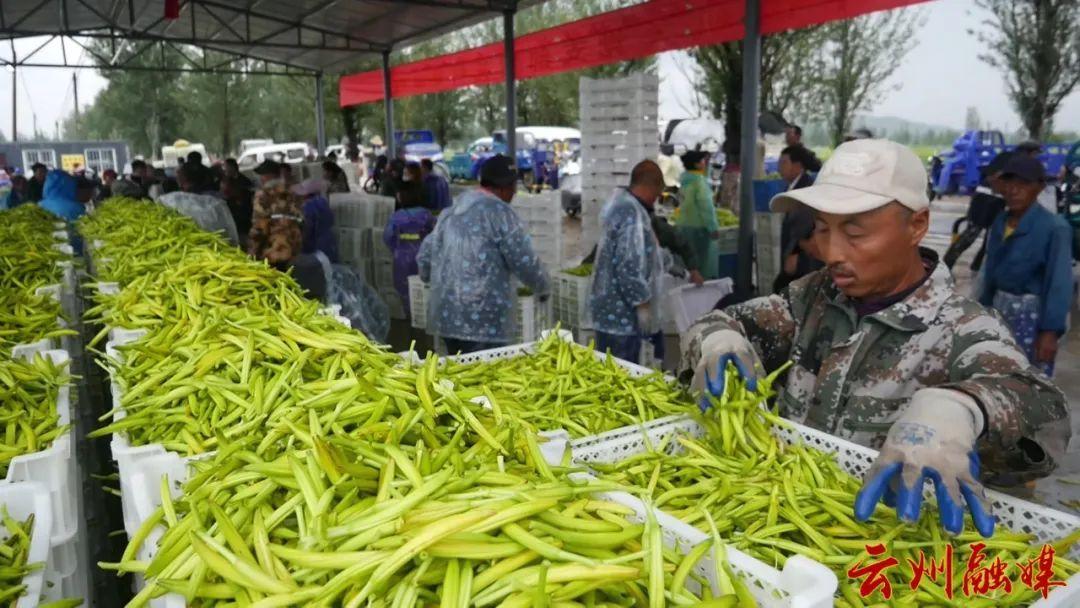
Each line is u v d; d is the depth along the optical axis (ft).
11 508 6.07
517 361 10.27
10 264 16.02
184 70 64.13
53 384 9.06
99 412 17.16
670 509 6.26
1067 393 19.74
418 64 54.65
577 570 4.08
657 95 25.80
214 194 29.25
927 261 6.95
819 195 6.18
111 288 14.07
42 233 22.54
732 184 44.34
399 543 4.25
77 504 7.70
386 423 6.14
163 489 5.40
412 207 25.77
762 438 7.00
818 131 74.08
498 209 15.15
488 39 118.32
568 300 21.38
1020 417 5.29
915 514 4.57
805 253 18.56
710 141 66.69
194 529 4.68
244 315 10.16
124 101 144.97
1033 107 54.95
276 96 137.39
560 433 7.06
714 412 7.12
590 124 26.45
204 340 9.01
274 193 16.19
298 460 5.30
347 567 4.17
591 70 89.25
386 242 26.08
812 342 7.51
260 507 5.02
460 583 4.03
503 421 6.21
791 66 68.59
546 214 26.43
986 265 14.58
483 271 15.25
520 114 124.67
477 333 15.53
